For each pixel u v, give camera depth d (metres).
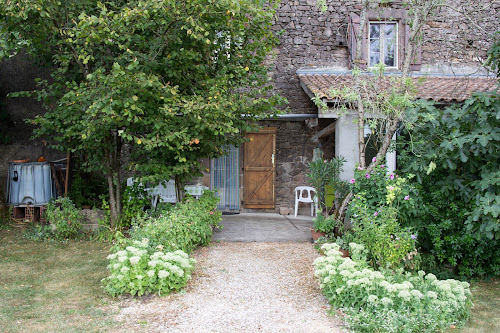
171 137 6.05
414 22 6.27
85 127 6.63
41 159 9.03
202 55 7.04
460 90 8.38
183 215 6.38
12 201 8.52
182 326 3.99
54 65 8.16
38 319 4.10
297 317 4.23
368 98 6.20
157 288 4.73
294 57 10.02
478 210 4.96
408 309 4.02
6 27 6.38
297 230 8.09
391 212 5.38
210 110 6.06
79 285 5.11
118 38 6.02
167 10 5.90
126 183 8.37
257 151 10.29
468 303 4.53
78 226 7.43
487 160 5.66
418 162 5.75
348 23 9.62
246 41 7.46
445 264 6.24
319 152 9.89
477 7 7.25
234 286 5.11
